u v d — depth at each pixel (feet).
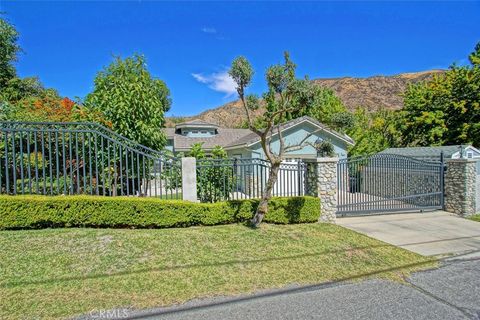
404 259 19.53
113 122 29.73
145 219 22.38
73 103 30.40
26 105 29.40
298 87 22.07
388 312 12.55
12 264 15.61
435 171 36.65
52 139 24.85
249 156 50.85
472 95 60.85
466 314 12.50
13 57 63.77
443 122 64.34
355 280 16.01
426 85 74.18
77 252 17.47
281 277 15.94
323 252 19.88
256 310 12.52
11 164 24.00
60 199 20.90
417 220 31.50
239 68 21.79
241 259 18.02
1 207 19.86
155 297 13.37
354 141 58.13
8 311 11.80
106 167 26.99
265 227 24.68
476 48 65.16
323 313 12.35
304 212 27.09
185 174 25.31
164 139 34.12
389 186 35.99
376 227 28.14
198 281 15.02
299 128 51.67
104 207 21.67
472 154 47.06
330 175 28.55
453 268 18.19
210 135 84.17
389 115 86.12
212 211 24.35
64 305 12.39
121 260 16.85
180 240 20.38
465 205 33.78
